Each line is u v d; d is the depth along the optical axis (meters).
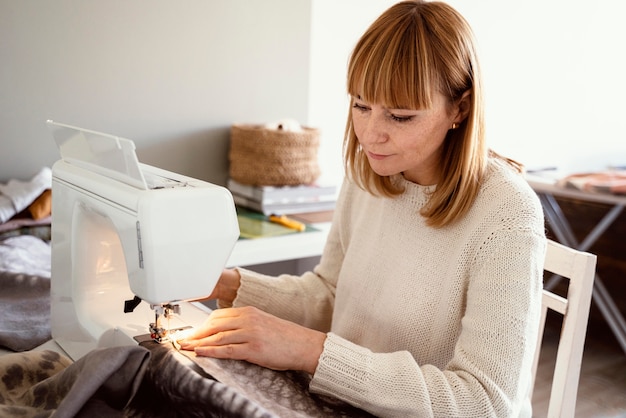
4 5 2.09
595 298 3.50
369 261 1.32
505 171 1.14
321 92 3.02
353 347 1.05
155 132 2.44
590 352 3.26
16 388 0.97
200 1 2.43
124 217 0.96
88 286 1.18
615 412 2.67
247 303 1.38
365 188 1.32
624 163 4.30
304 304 1.42
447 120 1.08
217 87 2.54
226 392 0.83
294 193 2.50
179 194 0.94
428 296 1.19
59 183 1.18
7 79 2.13
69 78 2.23
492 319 1.02
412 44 1.02
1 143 2.16
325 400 1.04
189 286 0.97
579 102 4.07
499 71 3.72
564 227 3.58
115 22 2.28
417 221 1.25
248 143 2.45
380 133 1.07
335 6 2.95
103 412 0.86
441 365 1.19
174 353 0.98
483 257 1.08
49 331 1.33
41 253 1.88
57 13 2.17
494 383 0.99
